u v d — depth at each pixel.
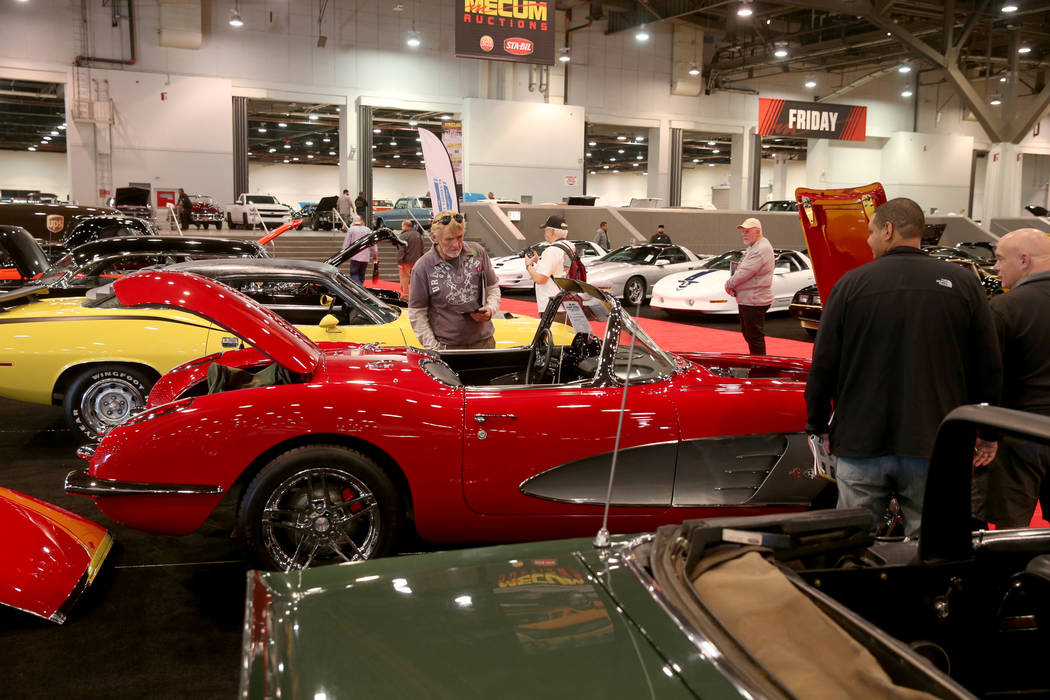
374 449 3.64
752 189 39.47
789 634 1.57
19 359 5.57
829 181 40.44
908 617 2.00
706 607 1.58
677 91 36.59
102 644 3.29
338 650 1.55
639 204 32.50
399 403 3.60
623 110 35.84
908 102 41.97
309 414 3.50
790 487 4.07
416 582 1.83
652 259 18.00
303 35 29.75
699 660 1.42
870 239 3.00
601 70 35.16
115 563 4.11
